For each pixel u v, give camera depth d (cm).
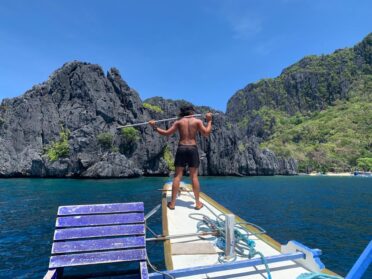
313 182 7731
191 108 614
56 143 7144
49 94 7681
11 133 7256
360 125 16925
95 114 7406
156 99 9806
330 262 1391
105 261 337
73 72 7775
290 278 340
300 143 17088
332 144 15388
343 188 5922
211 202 655
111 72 8212
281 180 8262
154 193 3997
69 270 1049
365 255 286
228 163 9450
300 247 378
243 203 3462
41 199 3334
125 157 7275
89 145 6988
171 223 510
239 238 427
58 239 344
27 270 1120
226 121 10006
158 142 7994
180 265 367
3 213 2423
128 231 367
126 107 8019
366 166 13238
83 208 376
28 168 6994
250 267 369
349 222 2362
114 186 5056
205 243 430
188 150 584
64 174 6900
